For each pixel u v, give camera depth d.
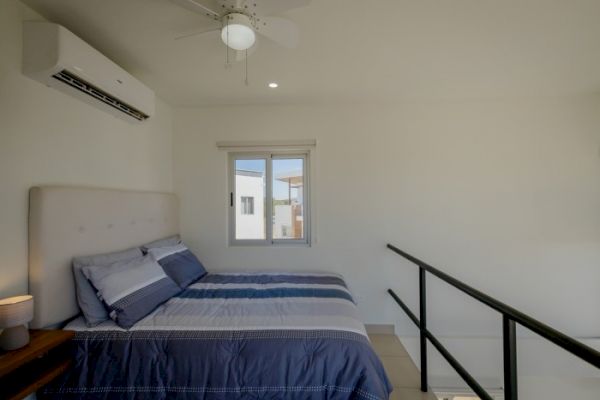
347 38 1.64
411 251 2.67
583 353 0.70
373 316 2.68
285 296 1.88
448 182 2.65
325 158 2.71
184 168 2.79
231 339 1.33
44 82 1.43
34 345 1.17
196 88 2.35
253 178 2.90
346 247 2.71
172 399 1.22
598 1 1.35
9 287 1.28
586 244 2.56
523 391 2.63
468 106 2.64
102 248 1.74
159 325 1.44
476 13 1.43
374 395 1.17
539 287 2.60
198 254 2.79
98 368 1.27
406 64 1.96
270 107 2.75
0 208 1.25
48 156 1.47
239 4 1.15
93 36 1.60
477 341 2.61
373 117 2.70
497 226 2.62
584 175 2.56
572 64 1.97
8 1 1.28
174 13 1.41
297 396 1.21
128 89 1.82
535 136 2.59
